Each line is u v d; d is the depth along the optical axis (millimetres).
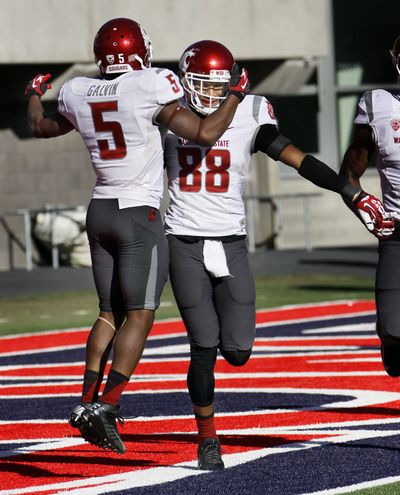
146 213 20344
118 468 21578
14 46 62906
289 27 68062
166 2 65438
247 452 22531
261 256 72500
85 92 20734
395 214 21578
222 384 31000
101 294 20828
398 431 24094
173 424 25859
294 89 72062
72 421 19547
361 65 81875
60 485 20297
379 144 21625
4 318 48656
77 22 63875
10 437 24984
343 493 19188
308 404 27641
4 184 70375
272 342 39438
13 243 70625
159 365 35219
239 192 21719
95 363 20609
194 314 21281
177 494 19406
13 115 70500
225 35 66812
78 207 69562
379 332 21703
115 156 20453
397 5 82375
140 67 20844
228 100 20375
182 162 21500
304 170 21203
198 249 21359
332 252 74438
